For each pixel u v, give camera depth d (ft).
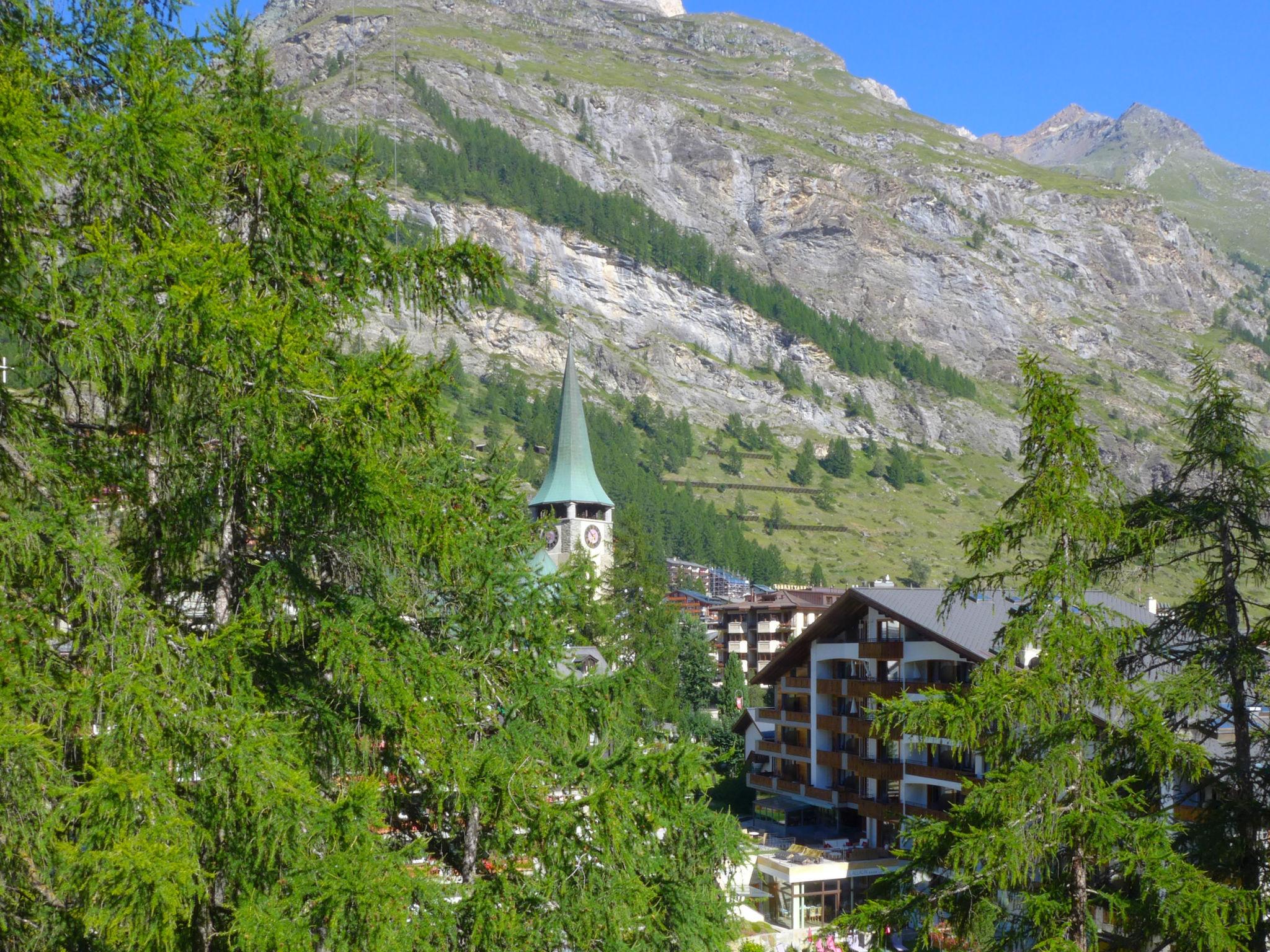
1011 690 52.60
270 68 44.52
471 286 46.60
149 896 32.35
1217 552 60.54
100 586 36.11
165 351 36.47
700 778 44.88
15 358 38.37
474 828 47.85
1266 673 57.11
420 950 38.99
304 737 42.37
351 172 45.57
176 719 35.76
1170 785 58.39
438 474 48.75
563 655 54.24
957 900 52.85
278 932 34.99
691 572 601.62
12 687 33.99
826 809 178.09
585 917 42.22
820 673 175.52
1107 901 51.13
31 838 33.45
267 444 40.06
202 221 39.73
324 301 45.47
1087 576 53.26
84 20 40.01
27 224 34.88
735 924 51.06
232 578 43.98
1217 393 60.03
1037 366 54.24
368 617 43.93
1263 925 52.65
